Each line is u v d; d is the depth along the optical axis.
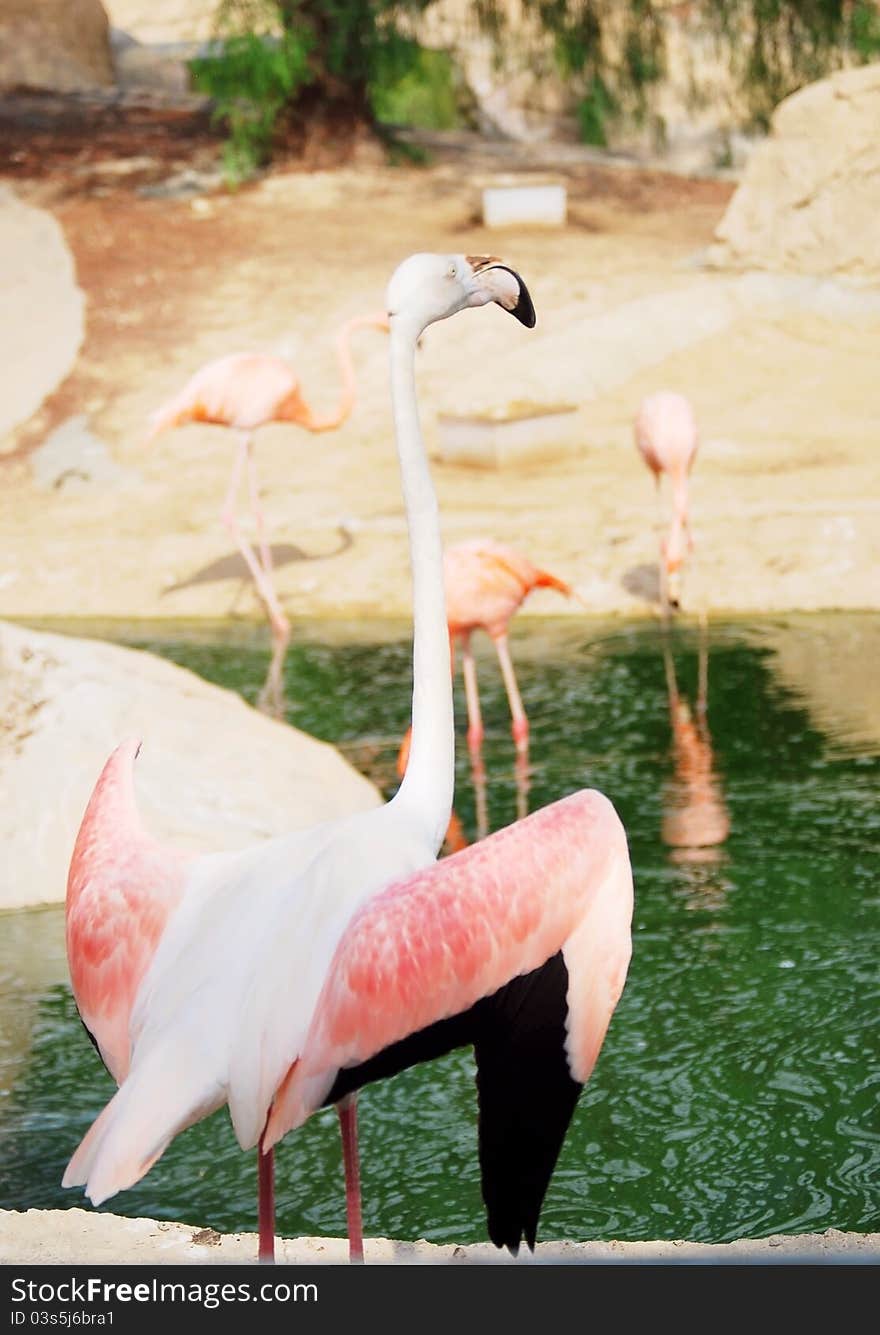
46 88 30.94
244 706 9.37
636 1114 5.71
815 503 14.18
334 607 13.87
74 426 18.84
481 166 27.02
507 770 9.59
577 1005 3.18
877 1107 5.68
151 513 16.38
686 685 11.12
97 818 3.66
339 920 3.30
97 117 28.94
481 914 3.13
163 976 3.34
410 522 4.03
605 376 18.75
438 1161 5.54
